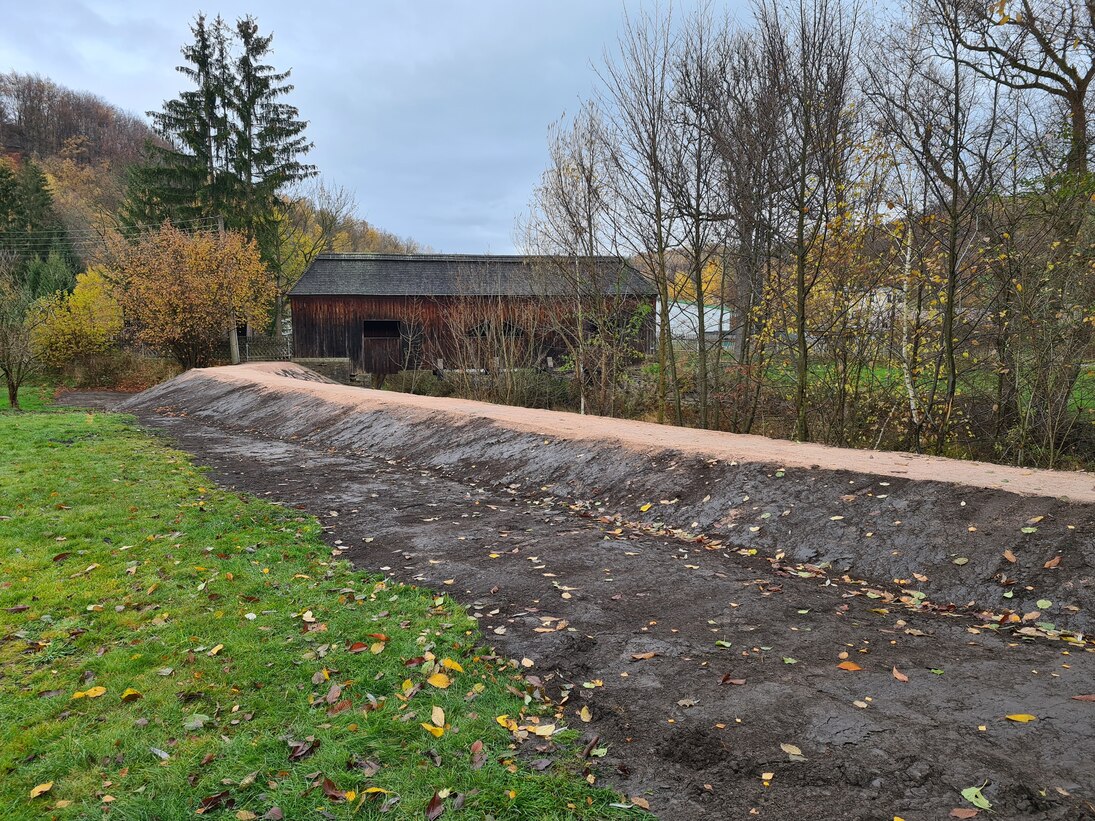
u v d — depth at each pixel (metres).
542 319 24.69
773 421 16.17
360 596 5.86
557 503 9.41
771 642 5.08
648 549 7.35
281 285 46.62
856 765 3.55
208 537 7.40
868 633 5.26
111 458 11.77
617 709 4.16
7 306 23.39
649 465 9.60
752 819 3.19
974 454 13.24
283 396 18.67
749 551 7.32
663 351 16.17
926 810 3.21
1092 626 5.21
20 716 4.01
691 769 3.58
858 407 14.05
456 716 4.04
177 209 40.62
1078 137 11.27
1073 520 6.20
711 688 4.38
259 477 10.95
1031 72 12.05
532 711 4.14
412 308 31.25
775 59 12.24
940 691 4.31
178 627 5.19
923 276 12.06
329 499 9.52
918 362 13.09
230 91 40.47
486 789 3.38
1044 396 12.32
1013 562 6.02
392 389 28.16
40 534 7.37
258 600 5.76
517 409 15.16
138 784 3.42
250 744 3.71
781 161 12.77
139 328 33.91
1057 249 11.59
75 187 68.38
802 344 12.40
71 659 4.69
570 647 4.98
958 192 11.59
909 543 6.68
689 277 15.75
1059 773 3.44
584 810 3.25
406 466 12.07
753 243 14.77
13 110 76.88
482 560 6.95
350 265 32.75
